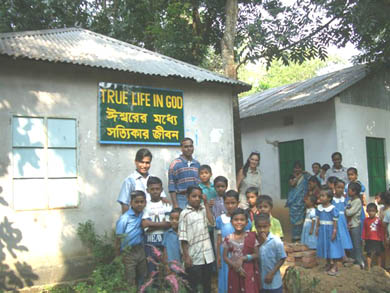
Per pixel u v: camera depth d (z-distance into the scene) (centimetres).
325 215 564
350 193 612
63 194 517
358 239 607
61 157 520
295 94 1067
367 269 593
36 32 614
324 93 924
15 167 489
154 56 690
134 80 584
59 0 1055
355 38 900
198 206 435
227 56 844
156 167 592
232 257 372
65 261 506
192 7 1063
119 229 431
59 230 508
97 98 550
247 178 649
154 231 459
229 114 673
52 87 519
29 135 501
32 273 485
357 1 774
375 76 1022
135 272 442
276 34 846
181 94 622
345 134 934
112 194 550
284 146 1070
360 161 958
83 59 523
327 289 495
